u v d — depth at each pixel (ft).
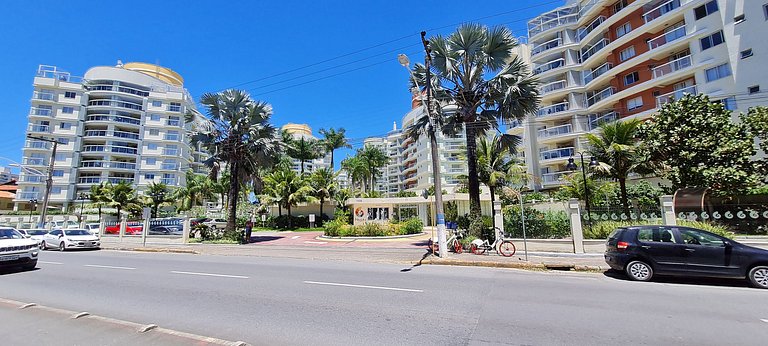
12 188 194.18
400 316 19.16
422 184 231.30
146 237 81.20
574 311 19.95
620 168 61.31
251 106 78.95
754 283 26.61
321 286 27.99
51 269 39.45
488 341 15.19
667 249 29.12
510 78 52.80
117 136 197.26
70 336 15.43
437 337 15.76
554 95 128.77
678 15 93.76
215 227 87.15
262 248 64.75
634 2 105.81
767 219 47.03
